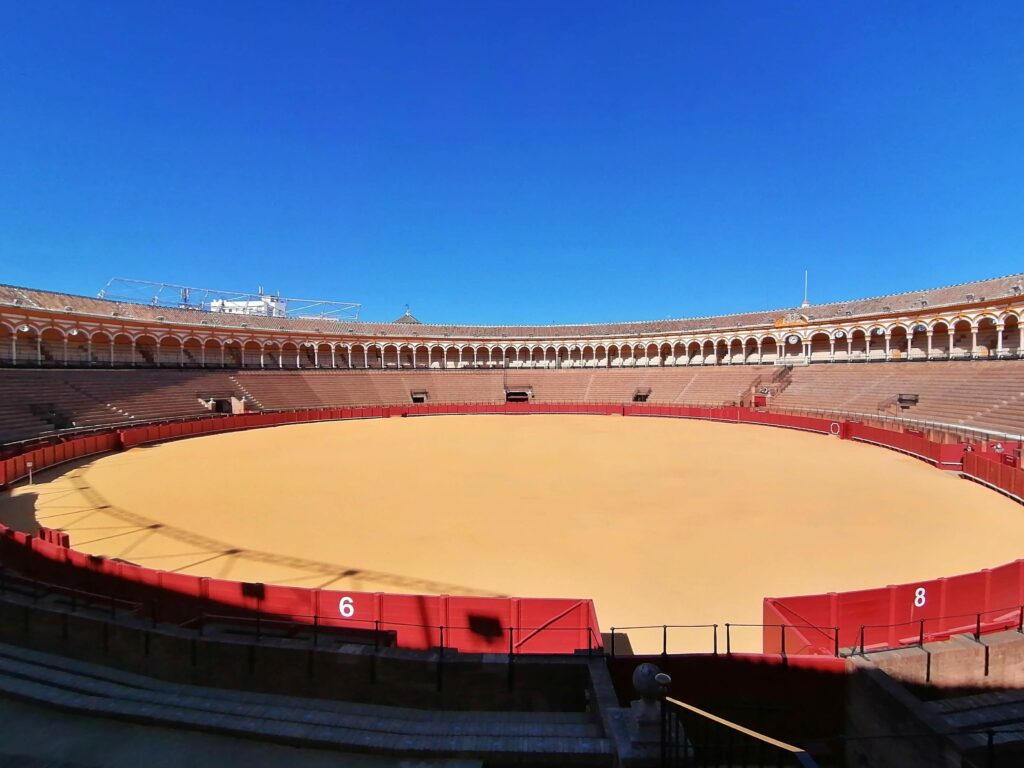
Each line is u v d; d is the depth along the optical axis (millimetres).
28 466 24516
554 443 37406
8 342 43500
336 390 63469
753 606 11414
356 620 9883
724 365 66750
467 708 8094
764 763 7914
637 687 5730
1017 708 7855
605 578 12875
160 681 8742
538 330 82000
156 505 19922
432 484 23750
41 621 9570
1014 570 10508
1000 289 46375
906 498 20875
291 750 6000
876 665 8312
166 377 50750
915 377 45312
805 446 35375
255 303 92312
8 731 6238
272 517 18234
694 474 25875
